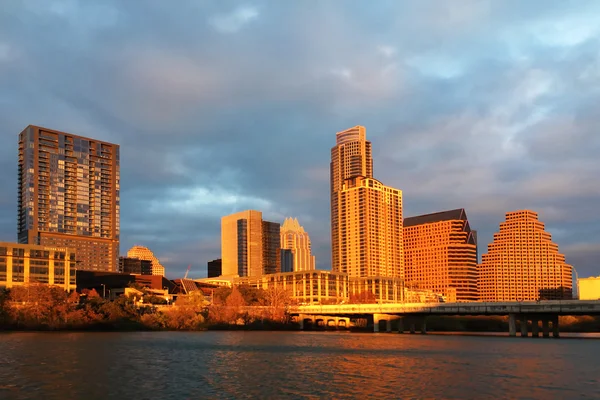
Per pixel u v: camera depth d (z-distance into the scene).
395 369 100.31
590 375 93.06
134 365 102.88
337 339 190.88
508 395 74.81
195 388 78.50
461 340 188.00
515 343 171.62
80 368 97.12
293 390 77.56
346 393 75.62
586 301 194.62
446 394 75.44
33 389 76.25
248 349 141.12
